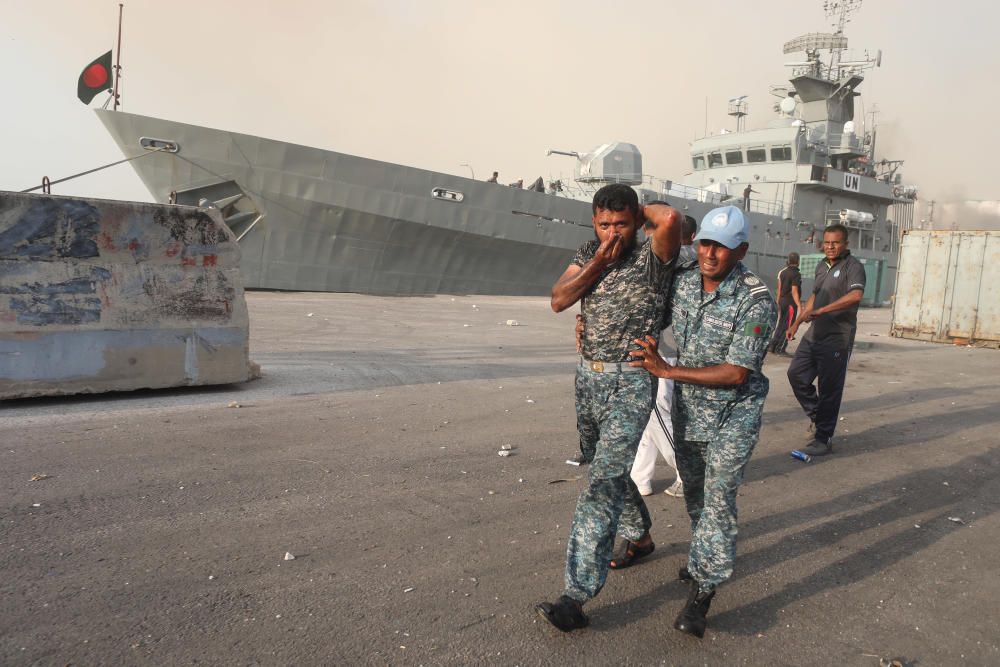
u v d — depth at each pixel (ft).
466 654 7.98
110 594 8.91
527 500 13.38
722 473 8.80
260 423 17.97
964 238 50.62
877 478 16.20
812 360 18.53
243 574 9.68
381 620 8.64
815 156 90.12
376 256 67.51
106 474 13.43
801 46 92.48
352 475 14.28
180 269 20.93
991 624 9.39
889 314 85.15
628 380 8.79
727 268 8.73
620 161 78.48
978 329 49.70
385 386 24.16
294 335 37.24
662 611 9.37
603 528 8.64
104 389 19.70
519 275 75.46
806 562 11.27
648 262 8.61
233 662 7.55
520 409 21.56
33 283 18.70
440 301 65.10
